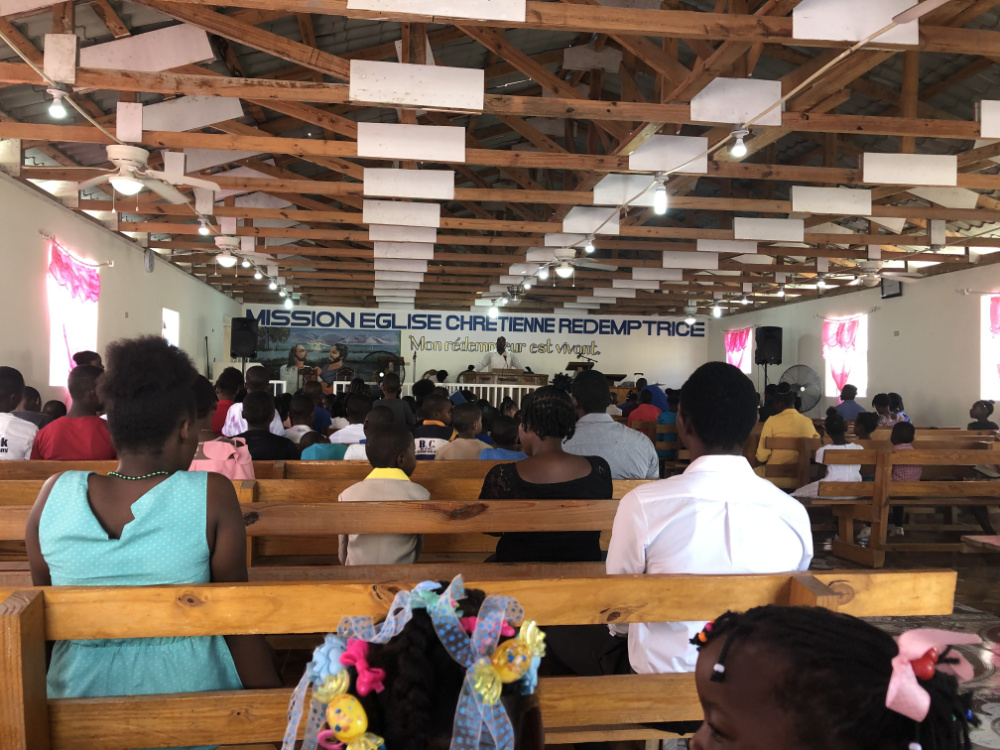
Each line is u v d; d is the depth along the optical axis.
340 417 7.46
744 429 1.70
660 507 1.64
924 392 11.18
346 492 2.50
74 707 1.29
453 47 7.44
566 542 2.34
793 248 10.30
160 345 1.54
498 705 0.74
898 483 5.00
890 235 9.16
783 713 0.62
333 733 0.71
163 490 1.42
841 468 5.44
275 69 6.67
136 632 1.31
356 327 17.75
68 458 3.39
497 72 8.13
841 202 7.40
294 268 13.15
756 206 7.46
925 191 7.54
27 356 6.89
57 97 4.76
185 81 4.70
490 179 11.77
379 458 2.60
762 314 16.44
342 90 4.76
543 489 2.38
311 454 4.26
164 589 1.32
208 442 2.97
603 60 7.40
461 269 11.88
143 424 1.47
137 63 4.90
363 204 8.33
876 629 0.65
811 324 14.52
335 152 5.88
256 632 1.34
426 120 8.22
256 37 4.48
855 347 13.02
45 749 1.27
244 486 2.73
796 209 7.40
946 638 0.57
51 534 1.39
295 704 0.85
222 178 7.04
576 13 3.96
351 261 12.54
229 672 1.44
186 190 7.89
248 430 3.90
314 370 15.67
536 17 3.94
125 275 9.64
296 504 2.24
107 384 1.48
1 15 4.19
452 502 2.28
